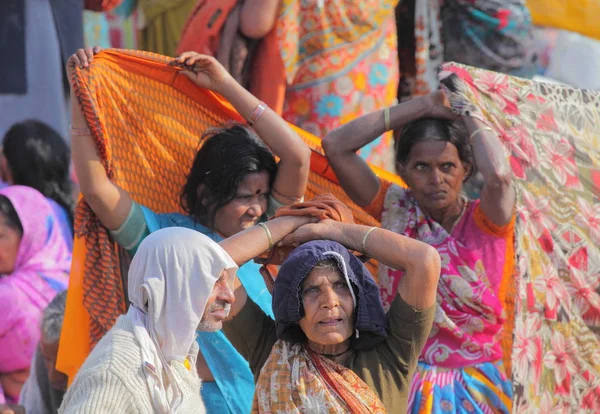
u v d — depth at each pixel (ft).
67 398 33.60
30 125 67.10
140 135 50.44
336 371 36.81
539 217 50.96
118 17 82.17
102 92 49.42
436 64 73.15
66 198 67.00
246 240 39.86
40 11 70.33
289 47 64.80
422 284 37.42
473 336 47.50
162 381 34.19
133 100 50.37
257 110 50.06
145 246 35.17
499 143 49.52
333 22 65.62
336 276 36.91
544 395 49.21
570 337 50.37
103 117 49.08
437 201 49.21
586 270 51.13
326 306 36.42
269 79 65.05
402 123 51.65
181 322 34.42
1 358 58.29
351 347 37.91
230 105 52.39
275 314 37.29
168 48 78.07
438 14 73.10
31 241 60.54
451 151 49.29
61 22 70.90
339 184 54.39
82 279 48.19
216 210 48.44
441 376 46.98
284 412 36.04
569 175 52.34
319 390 36.14
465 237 49.16
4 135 69.05
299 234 39.78
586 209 52.01
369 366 37.55
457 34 73.31
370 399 36.35
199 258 34.86
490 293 47.75
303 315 36.91
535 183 51.49
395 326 37.91
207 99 52.08
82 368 34.06
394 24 68.95
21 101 70.03
